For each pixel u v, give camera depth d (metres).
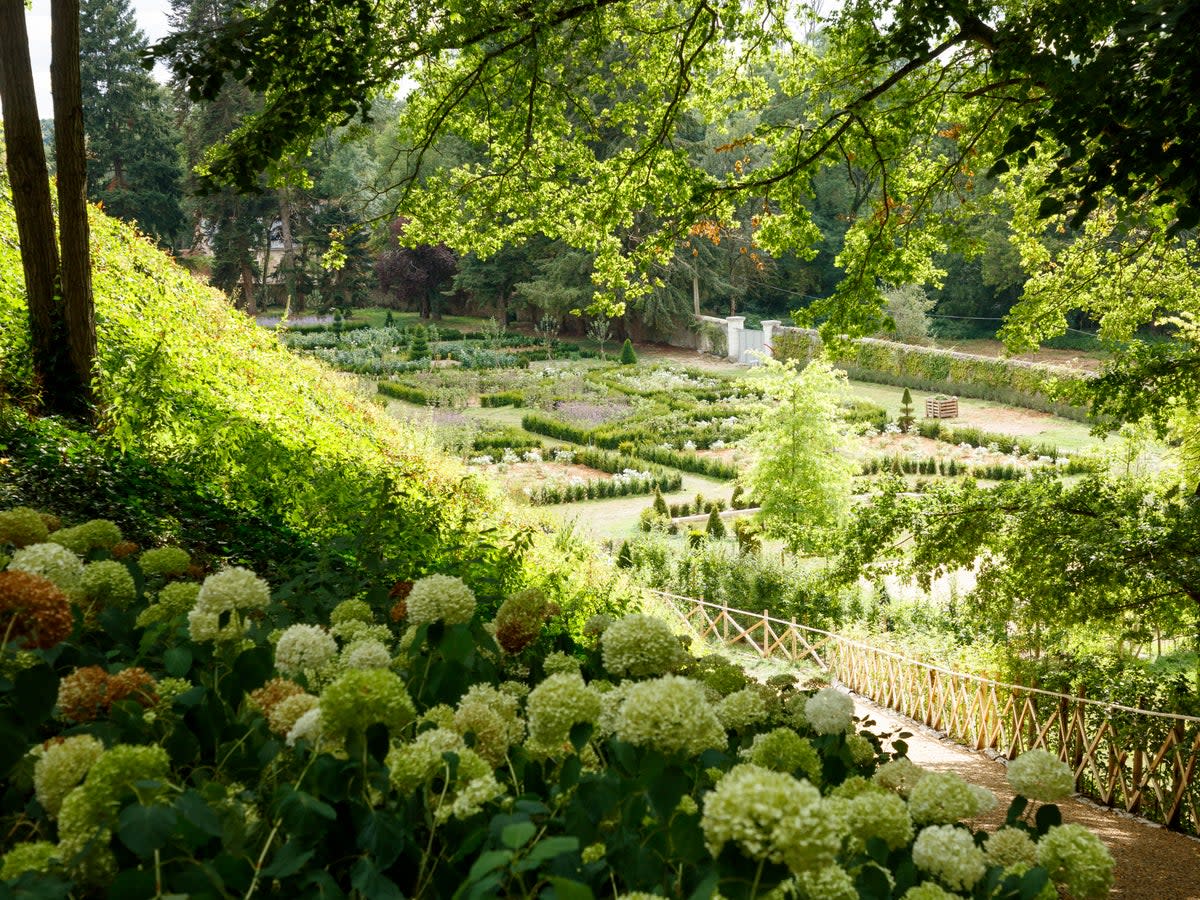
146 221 54.28
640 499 26.33
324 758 1.50
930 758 10.01
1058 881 1.57
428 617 2.10
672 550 19.80
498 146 11.68
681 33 11.33
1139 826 7.34
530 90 10.22
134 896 1.21
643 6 11.60
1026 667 10.09
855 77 9.92
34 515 2.76
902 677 12.93
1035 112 5.79
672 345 54.59
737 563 18.08
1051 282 11.73
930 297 53.75
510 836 1.18
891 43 6.97
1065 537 8.00
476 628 2.36
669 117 11.05
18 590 1.79
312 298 58.81
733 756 2.01
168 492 7.08
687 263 50.88
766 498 21.22
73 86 8.38
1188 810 7.18
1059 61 5.90
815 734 2.67
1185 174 5.00
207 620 2.12
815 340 44.88
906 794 2.10
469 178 11.78
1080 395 9.52
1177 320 11.59
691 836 1.42
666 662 2.06
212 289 16.34
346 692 1.48
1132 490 8.70
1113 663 9.09
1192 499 8.10
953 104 10.37
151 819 1.26
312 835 1.39
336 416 13.79
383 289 63.97
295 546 7.27
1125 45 5.23
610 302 12.17
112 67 53.72
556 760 1.85
